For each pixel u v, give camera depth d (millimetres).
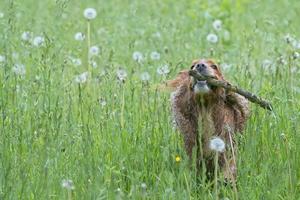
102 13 21734
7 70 14094
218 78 12539
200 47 18031
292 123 12742
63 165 11672
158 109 12977
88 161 11422
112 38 18734
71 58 16219
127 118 13219
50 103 13203
